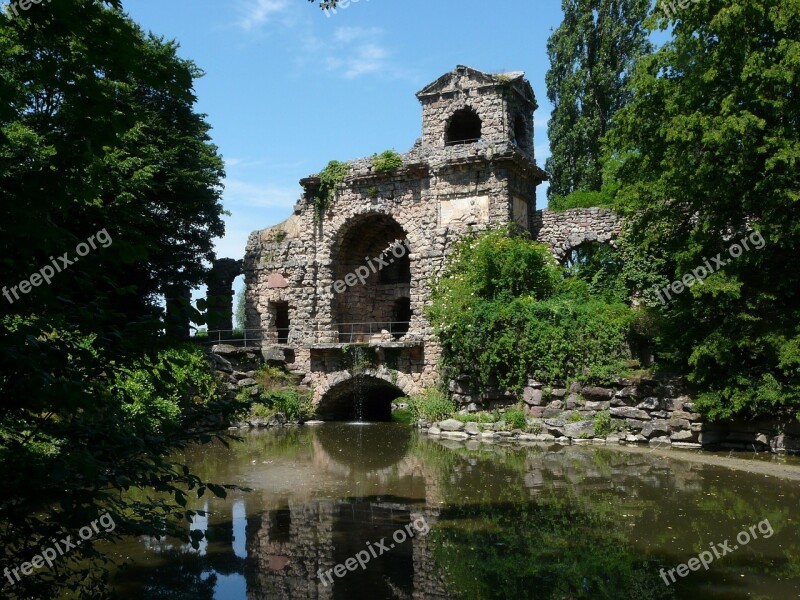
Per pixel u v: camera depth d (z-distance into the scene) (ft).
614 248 118.83
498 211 115.44
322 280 130.31
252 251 138.21
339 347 122.62
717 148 73.00
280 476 68.33
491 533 46.37
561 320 96.78
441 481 64.59
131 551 42.75
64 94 21.45
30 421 20.83
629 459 75.77
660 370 89.15
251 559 41.24
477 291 106.11
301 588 36.37
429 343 115.24
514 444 90.07
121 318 23.26
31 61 21.29
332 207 130.21
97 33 20.77
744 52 73.20
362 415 135.95
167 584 36.76
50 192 20.49
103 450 21.21
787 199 70.69
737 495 56.80
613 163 94.94
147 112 113.19
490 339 101.19
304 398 125.39
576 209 121.70
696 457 76.38
